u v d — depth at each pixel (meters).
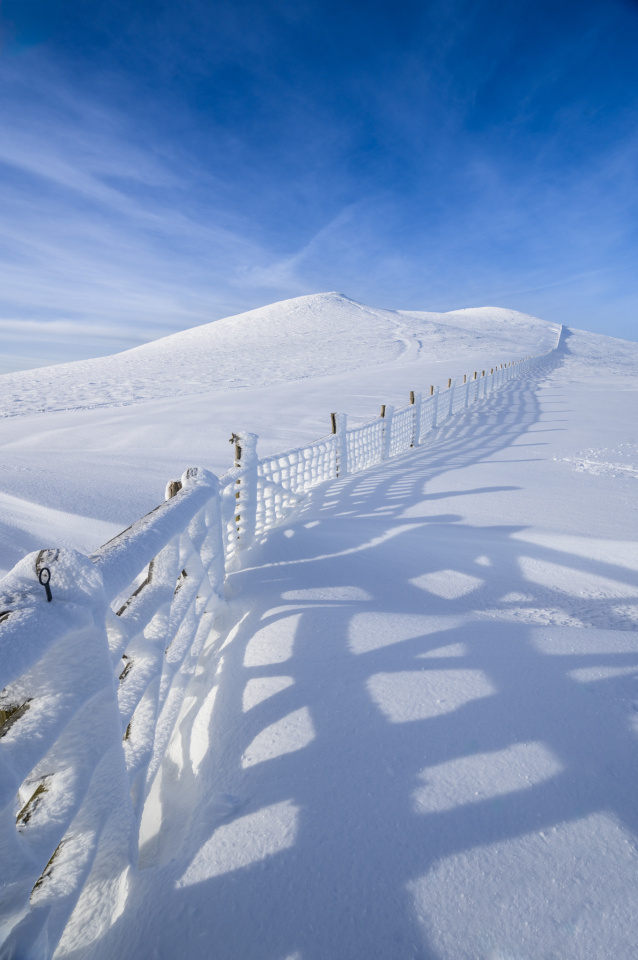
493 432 9.77
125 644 1.23
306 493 5.23
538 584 3.14
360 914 0.97
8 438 10.22
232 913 1.00
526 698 1.59
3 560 3.59
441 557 3.46
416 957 0.89
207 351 49.69
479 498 4.95
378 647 1.96
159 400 18.59
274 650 2.01
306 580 2.83
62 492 5.26
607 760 1.32
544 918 0.94
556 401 14.52
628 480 5.64
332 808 1.22
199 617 2.08
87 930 1.05
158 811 1.48
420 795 1.24
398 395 17.34
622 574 3.25
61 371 37.44
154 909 1.04
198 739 1.68
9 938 0.75
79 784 0.96
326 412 13.52
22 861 0.77
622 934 0.90
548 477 5.86
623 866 1.03
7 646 0.72
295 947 0.93
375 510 4.63
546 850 1.07
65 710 0.89
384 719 1.53
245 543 3.38
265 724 1.58
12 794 0.72
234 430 10.74
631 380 22.06
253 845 1.15
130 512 4.76
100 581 0.96
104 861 1.12
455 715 1.52
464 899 0.98
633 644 1.95
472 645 1.95
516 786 1.25
